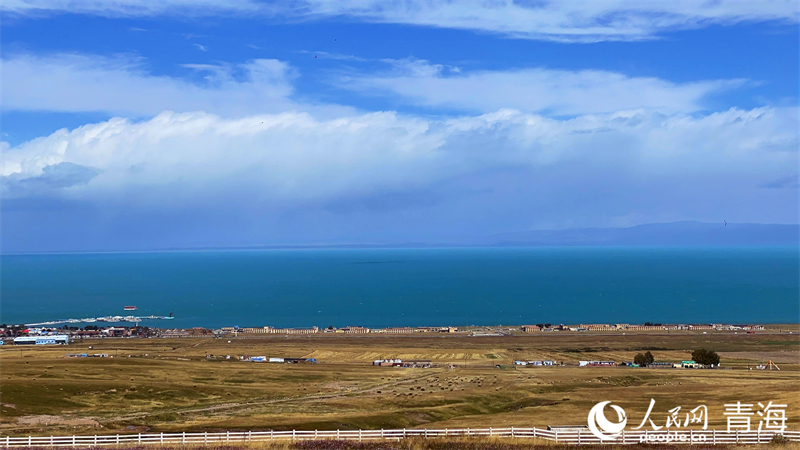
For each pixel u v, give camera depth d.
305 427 69.69
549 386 113.81
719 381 121.12
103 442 52.97
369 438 53.41
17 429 69.25
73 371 120.12
